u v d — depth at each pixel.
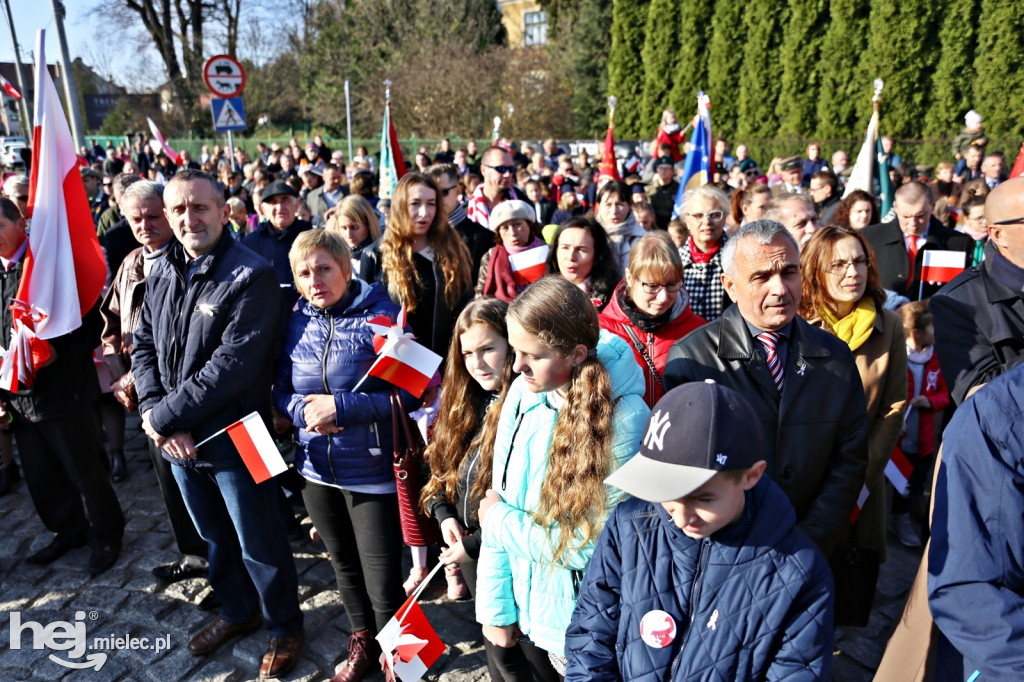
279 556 3.10
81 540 4.12
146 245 3.47
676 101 21.48
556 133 26.41
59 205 3.68
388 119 7.39
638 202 6.15
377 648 3.11
